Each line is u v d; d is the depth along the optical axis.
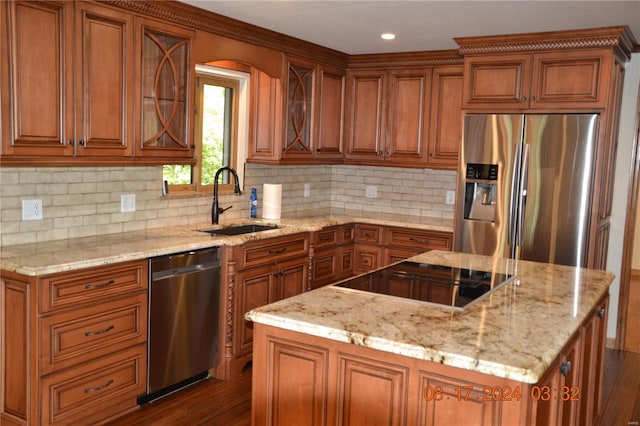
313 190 5.66
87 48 3.06
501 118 4.32
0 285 2.83
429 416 1.89
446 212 5.38
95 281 2.94
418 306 2.31
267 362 2.19
